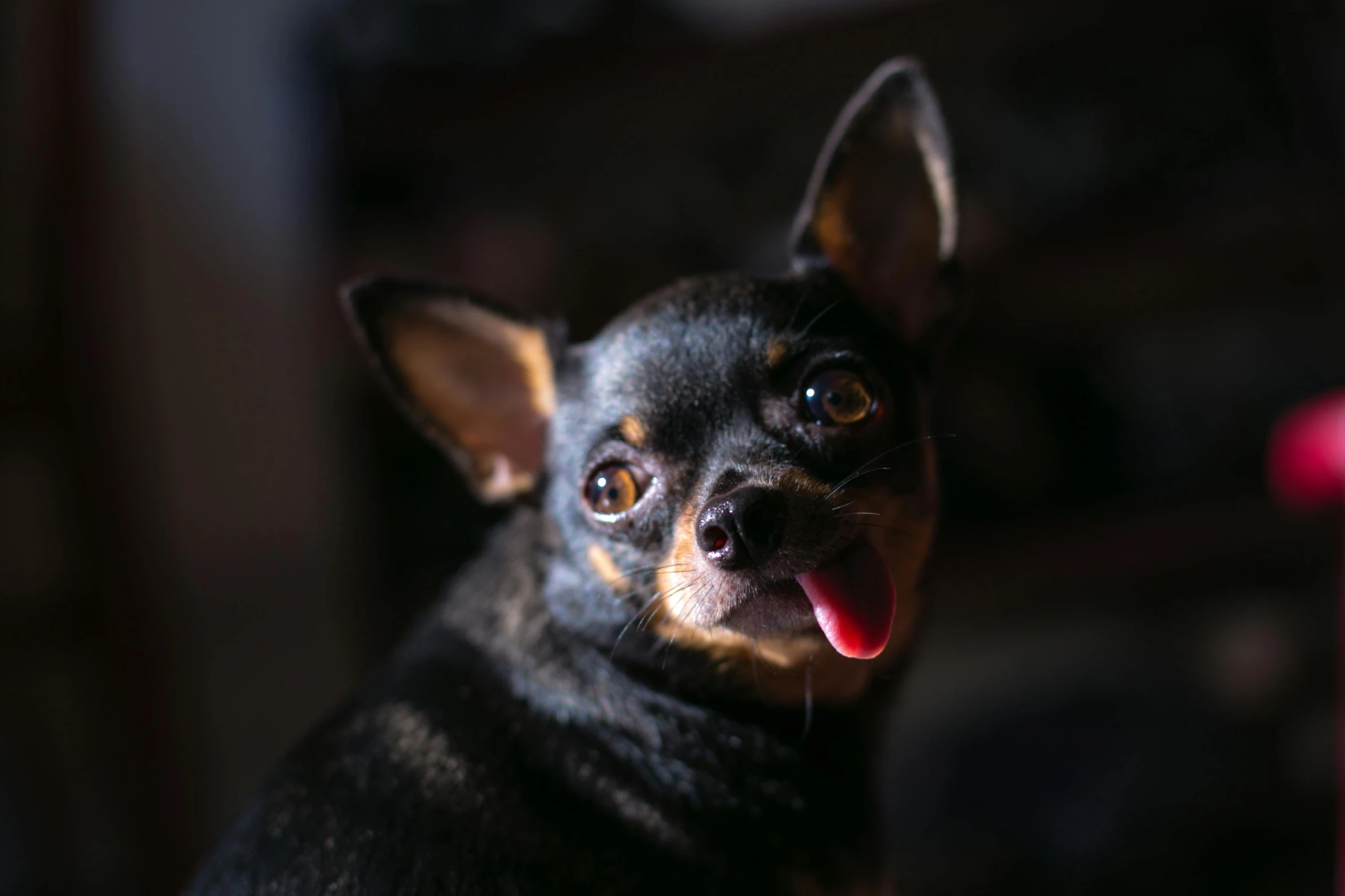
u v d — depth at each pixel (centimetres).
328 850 33
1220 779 68
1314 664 75
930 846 68
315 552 83
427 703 37
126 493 60
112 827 75
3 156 59
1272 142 81
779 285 38
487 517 81
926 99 39
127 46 80
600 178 86
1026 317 83
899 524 37
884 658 38
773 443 36
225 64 82
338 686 83
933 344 40
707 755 37
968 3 75
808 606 35
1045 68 83
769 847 37
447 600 41
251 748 82
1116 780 69
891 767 75
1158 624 85
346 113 79
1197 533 78
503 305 40
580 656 38
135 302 80
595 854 34
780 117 86
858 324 38
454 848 33
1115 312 85
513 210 83
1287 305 85
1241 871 64
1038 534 79
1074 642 85
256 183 82
